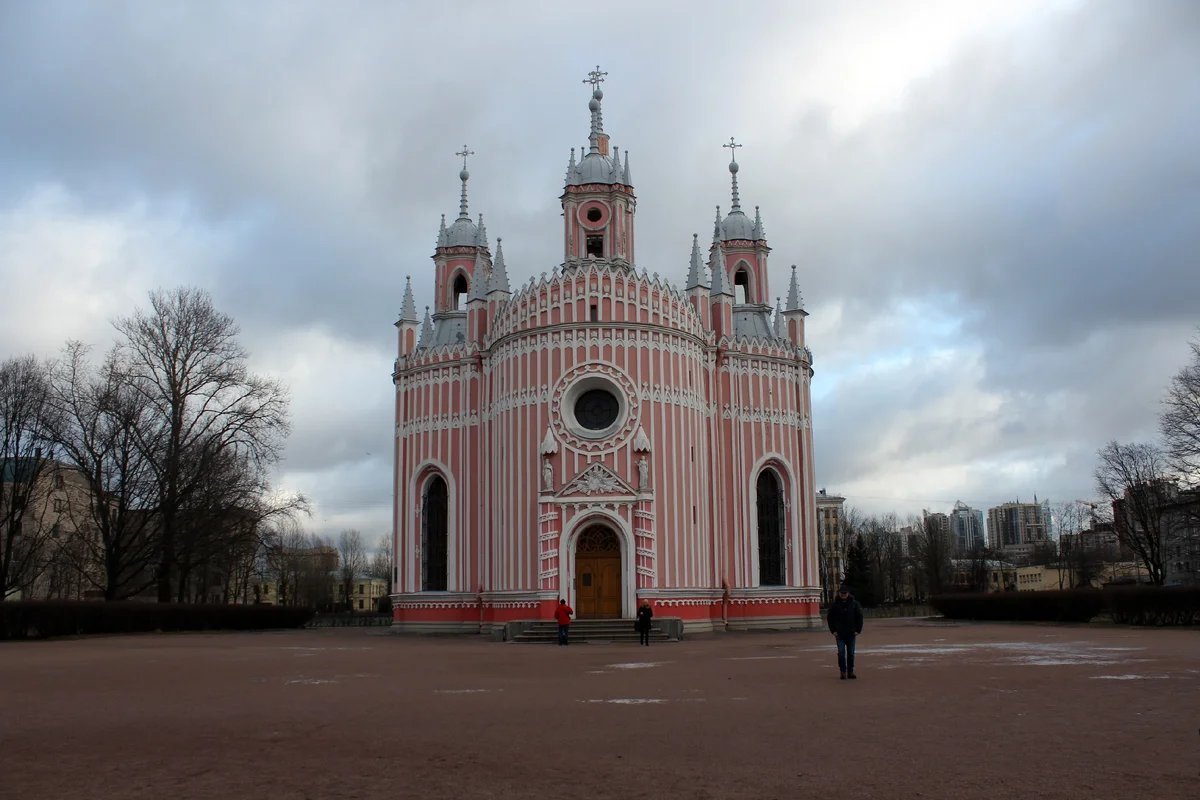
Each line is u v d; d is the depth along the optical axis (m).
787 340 61.84
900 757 13.44
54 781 12.61
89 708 19.64
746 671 27.12
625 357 51.22
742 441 58.66
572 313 51.78
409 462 59.22
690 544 51.06
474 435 57.34
